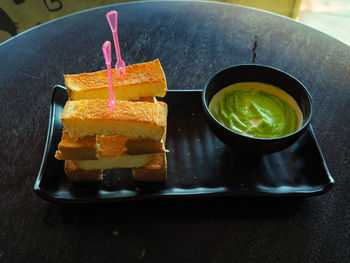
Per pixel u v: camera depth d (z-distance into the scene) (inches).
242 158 11.7
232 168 11.4
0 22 26.9
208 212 10.2
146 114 9.7
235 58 15.9
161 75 10.9
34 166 11.4
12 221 9.9
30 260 9.1
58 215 10.1
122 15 18.0
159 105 10.5
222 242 9.6
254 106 12.0
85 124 9.5
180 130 12.7
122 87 10.7
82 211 10.2
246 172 11.3
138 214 10.1
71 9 27.3
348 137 12.5
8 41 16.3
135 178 10.7
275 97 12.4
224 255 9.3
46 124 12.8
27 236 9.6
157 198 10.2
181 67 15.3
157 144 10.0
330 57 16.0
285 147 10.5
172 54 16.0
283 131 11.4
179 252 9.3
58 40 16.5
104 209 10.2
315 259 9.3
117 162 10.4
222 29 17.4
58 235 9.6
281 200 10.6
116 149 10.3
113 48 16.1
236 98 12.3
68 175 10.5
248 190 10.4
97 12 18.2
